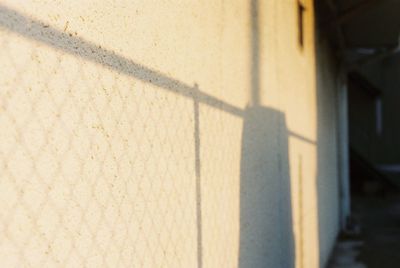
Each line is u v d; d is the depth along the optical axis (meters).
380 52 8.31
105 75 1.18
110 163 1.19
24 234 0.90
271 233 3.01
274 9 3.20
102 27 1.17
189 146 1.70
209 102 1.93
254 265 2.58
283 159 3.43
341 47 7.58
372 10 6.05
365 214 10.24
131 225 1.28
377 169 13.44
